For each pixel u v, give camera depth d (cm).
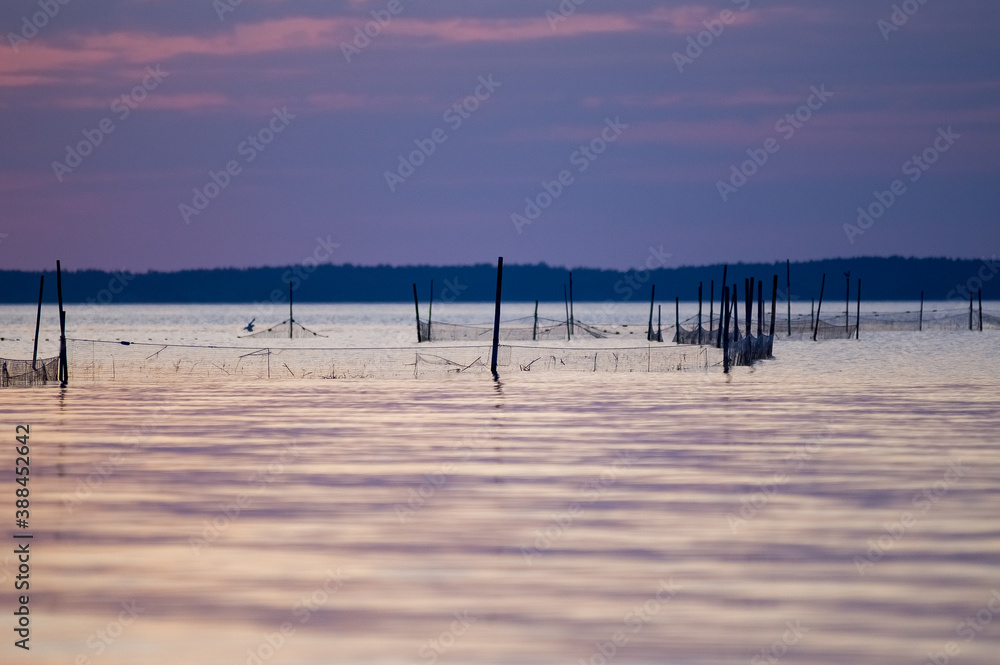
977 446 5103
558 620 2500
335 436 5509
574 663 2244
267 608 2592
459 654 2292
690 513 3606
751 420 6184
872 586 2759
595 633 2414
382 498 3862
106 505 3750
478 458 4756
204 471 4431
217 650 2323
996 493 3947
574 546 3153
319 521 3491
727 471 4412
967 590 2727
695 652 2300
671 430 5716
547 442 5256
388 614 2544
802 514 3584
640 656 2277
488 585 2767
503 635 2402
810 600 2644
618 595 2684
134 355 14950
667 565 2950
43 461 4694
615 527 3394
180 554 3080
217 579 2828
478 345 17325
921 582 2795
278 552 3095
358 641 2370
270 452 4947
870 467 4516
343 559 3022
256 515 3581
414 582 2795
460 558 3022
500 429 5781
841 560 3005
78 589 2744
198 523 3469
